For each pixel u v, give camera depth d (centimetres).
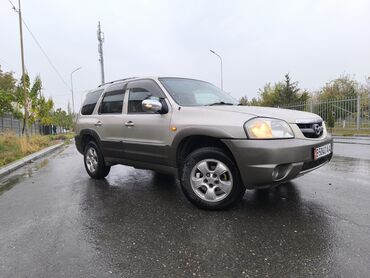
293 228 298
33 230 322
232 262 239
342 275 214
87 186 516
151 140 418
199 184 363
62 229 322
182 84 454
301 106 2155
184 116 379
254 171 320
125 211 372
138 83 469
